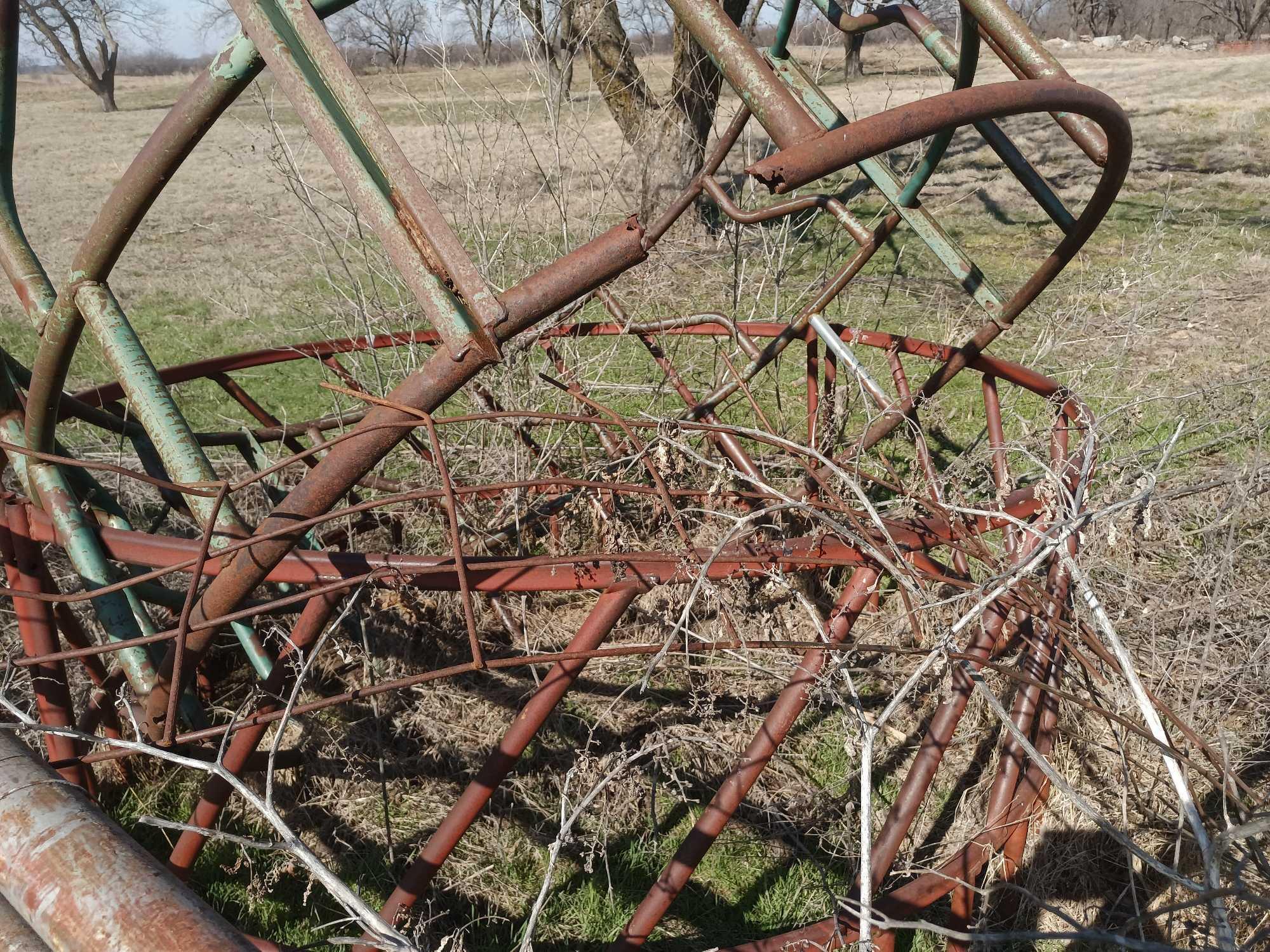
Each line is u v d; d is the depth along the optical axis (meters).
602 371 5.16
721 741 3.28
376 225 1.54
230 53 1.79
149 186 1.92
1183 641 3.31
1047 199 2.70
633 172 7.01
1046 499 2.68
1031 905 2.69
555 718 3.41
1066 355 6.84
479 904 2.88
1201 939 2.56
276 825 1.46
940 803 3.16
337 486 1.70
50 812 1.08
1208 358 6.92
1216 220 9.98
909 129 1.36
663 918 2.83
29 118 30.62
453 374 1.56
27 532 2.38
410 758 3.29
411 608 3.54
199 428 6.16
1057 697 2.57
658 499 3.80
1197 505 4.49
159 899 0.95
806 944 2.34
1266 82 22.70
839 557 2.22
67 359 2.24
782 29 3.11
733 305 5.01
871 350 7.15
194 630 1.82
